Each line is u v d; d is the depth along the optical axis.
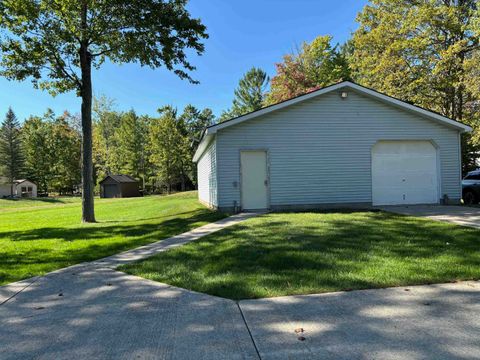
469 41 19.55
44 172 51.31
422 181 13.31
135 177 50.66
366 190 12.88
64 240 8.50
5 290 4.62
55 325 3.43
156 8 11.52
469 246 6.05
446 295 3.95
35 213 19.08
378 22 24.11
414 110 12.78
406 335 3.01
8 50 11.48
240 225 8.94
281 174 12.42
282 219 9.69
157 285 4.64
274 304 3.80
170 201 23.61
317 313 3.52
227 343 2.95
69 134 54.94
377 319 3.35
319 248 6.12
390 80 21.31
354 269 4.89
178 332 3.20
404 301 3.79
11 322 3.54
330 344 2.88
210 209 13.91
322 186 12.62
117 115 55.47
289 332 3.12
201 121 55.12
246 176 12.31
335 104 12.70
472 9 19.73
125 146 50.75
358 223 8.73
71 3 11.02
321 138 12.62
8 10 10.86
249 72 48.47
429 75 20.62
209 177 14.89
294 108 12.47
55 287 4.70
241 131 12.23
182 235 8.31
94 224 11.75
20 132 53.69
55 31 11.41
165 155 44.22
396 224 8.48
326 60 33.66
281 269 5.00
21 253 6.95
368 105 12.88
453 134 13.41
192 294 4.23
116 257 6.45
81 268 5.69
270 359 2.67
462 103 21.30
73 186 57.28
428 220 9.05
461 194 13.42
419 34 21.33
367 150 12.88
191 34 12.27
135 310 3.77
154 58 12.65
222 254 6.01
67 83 13.24
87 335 3.18
